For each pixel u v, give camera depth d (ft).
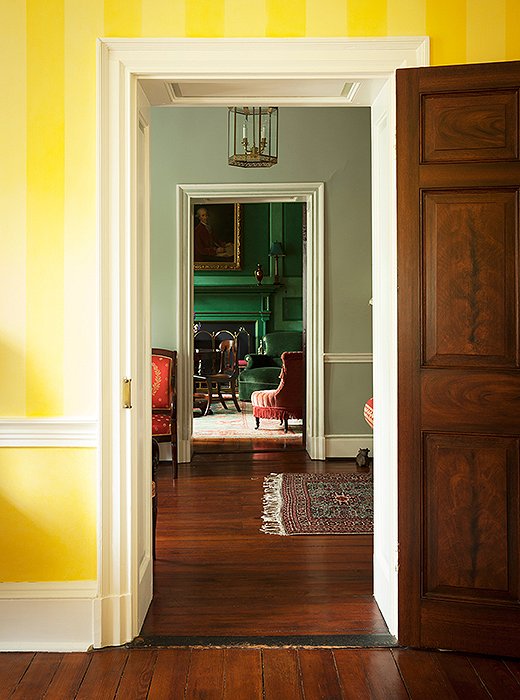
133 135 10.27
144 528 11.22
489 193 9.81
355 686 9.01
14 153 10.26
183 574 12.96
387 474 11.02
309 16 10.27
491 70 9.75
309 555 13.98
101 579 10.12
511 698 8.70
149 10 10.20
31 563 10.30
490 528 9.84
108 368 10.18
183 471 21.67
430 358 9.97
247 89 11.26
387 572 10.87
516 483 9.77
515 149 9.75
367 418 19.54
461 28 10.28
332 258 23.13
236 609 11.39
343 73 10.32
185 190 23.02
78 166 10.26
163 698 8.75
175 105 11.73
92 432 10.21
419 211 9.93
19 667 9.56
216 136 22.95
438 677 9.23
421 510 9.99
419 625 10.02
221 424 31.48
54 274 10.29
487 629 9.82
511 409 9.77
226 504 17.70
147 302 11.25
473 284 9.84
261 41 10.19
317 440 23.21
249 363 37.73
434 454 9.97
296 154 23.00
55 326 10.32
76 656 9.87
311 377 23.41
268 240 41.04
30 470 10.30
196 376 34.73
